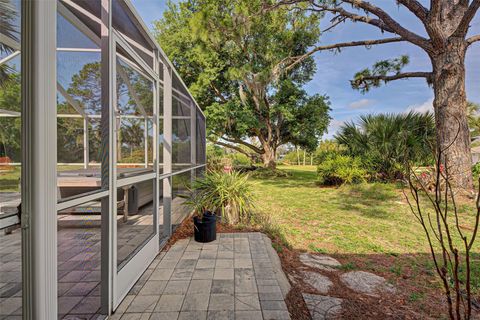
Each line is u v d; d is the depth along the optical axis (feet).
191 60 42.11
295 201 22.93
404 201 22.02
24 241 3.87
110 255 6.10
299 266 9.69
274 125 50.62
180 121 13.96
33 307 3.85
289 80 43.06
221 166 41.32
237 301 6.63
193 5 42.60
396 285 8.35
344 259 10.51
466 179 21.04
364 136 30.86
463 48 21.12
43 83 3.98
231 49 29.63
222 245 10.86
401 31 22.81
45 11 4.01
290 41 34.63
